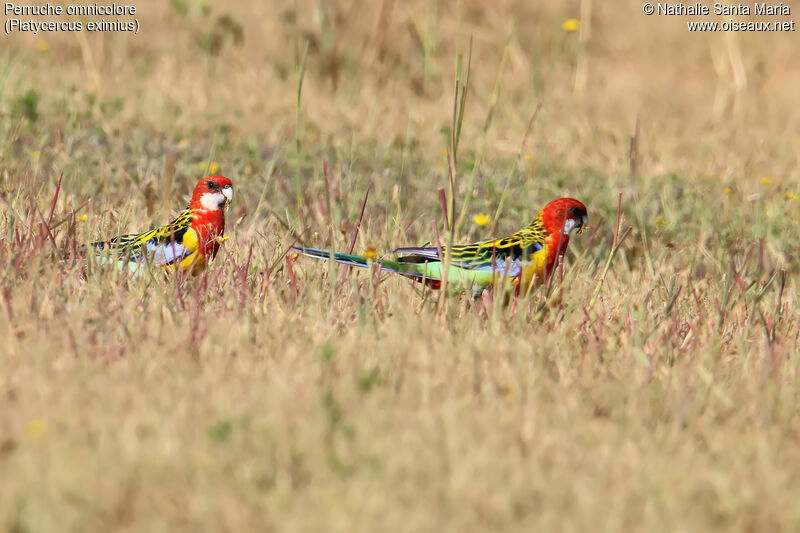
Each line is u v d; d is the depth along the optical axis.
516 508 7.30
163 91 21.38
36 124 17.95
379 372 9.34
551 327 11.06
